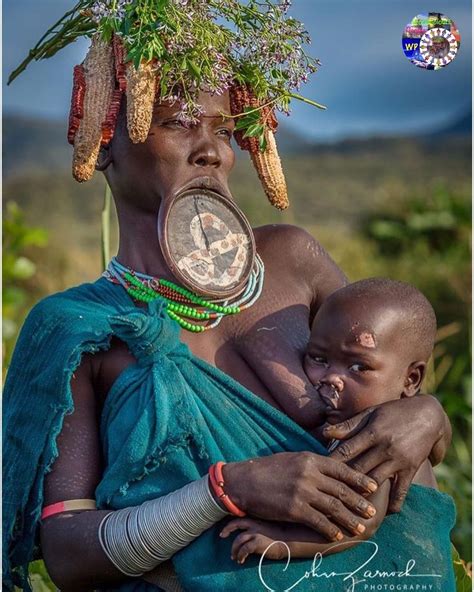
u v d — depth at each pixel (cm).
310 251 381
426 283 945
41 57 382
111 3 346
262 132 358
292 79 361
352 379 337
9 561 340
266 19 359
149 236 354
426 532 337
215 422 332
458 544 563
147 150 348
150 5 340
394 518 334
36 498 331
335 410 338
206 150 350
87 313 343
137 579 333
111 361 340
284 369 348
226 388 341
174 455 325
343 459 320
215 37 350
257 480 312
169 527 315
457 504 573
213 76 346
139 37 336
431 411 332
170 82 345
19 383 346
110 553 319
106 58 352
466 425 658
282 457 315
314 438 341
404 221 1087
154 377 330
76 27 372
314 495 310
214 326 354
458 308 885
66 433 336
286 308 365
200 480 317
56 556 326
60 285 928
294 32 361
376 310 338
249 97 361
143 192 352
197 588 319
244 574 319
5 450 343
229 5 358
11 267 682
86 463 335
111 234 970
